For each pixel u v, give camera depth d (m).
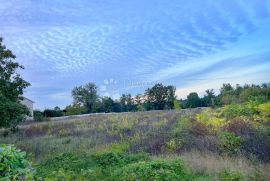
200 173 10.42
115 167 11.37
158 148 15.27
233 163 11.11
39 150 17.94
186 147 14.48
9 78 19.86
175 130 16.91
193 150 13.77
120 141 18.30
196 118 20.17
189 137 15.66
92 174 10.48
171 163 9.42
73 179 9.96
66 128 28.77
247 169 10.10
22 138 24.59
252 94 26.67
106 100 73.12
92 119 35.66
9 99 19.23
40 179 4.80
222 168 10.41
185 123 18.33
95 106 73.38
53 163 12.94
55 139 22.66
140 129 22.12
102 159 12.62
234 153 12.81
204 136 15.43
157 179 8.38
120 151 14.81
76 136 23.22
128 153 15.00
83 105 74.25
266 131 14.42
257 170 9.25
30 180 4.35
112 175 9.89
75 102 74.12
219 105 31.95
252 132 14.39
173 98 59.09
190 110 31.22
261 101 20.89
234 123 15.93
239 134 14.45
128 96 69.25
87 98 74.19
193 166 11.03
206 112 21.41
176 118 24.69
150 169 8.88
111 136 20.88
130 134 20.48
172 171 8.88
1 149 4.57
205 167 10.89
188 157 12.57
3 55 19.52
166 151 14.57
